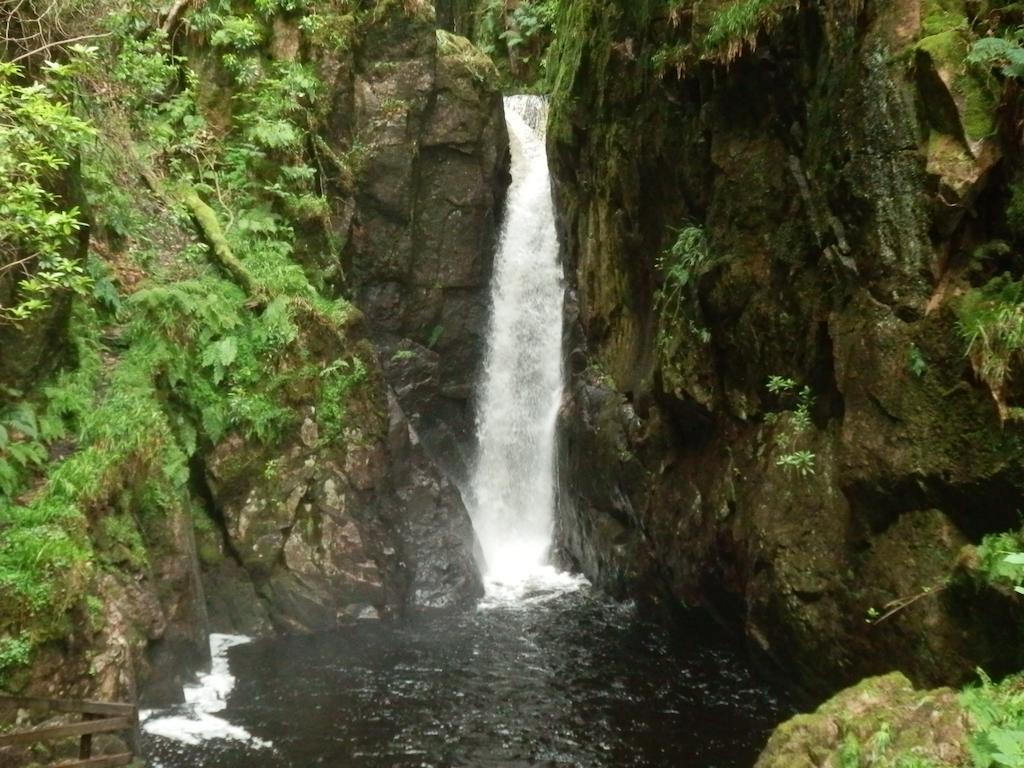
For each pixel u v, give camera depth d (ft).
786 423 27.55
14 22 28.94
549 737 26.61
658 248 36.01
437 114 46.93
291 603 34.86
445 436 47.60
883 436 22.40
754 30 26.61
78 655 23.48
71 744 22.31
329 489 36.70
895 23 22.26
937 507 21.56
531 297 49.21
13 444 25.52
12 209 22.18
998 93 20.34
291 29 43.01
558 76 46.57
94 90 35.63
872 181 22.71
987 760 14.14
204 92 41.55
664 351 33.17
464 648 33.99
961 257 21.21
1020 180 20.12
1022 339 19.16
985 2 21.03
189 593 29.96
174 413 33.40
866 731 17.12
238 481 34.96
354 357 39.11
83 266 29.45
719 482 31.14
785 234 26.94
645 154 35.17
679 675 31.60
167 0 41.91
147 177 37.35
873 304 22.88
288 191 40.98
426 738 26.32
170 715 27.09
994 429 19.83
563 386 46.47
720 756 25.54
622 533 39.91
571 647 34.35
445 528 40.75
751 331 28.48
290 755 24.98
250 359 35.76
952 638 20.61
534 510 47.62
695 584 33.50
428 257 46.96
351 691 29.60
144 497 29.22
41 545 23.44
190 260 36.40
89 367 29.68
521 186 52.47
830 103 24.50
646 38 34.22
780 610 26.84
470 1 72.38
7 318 23.54
